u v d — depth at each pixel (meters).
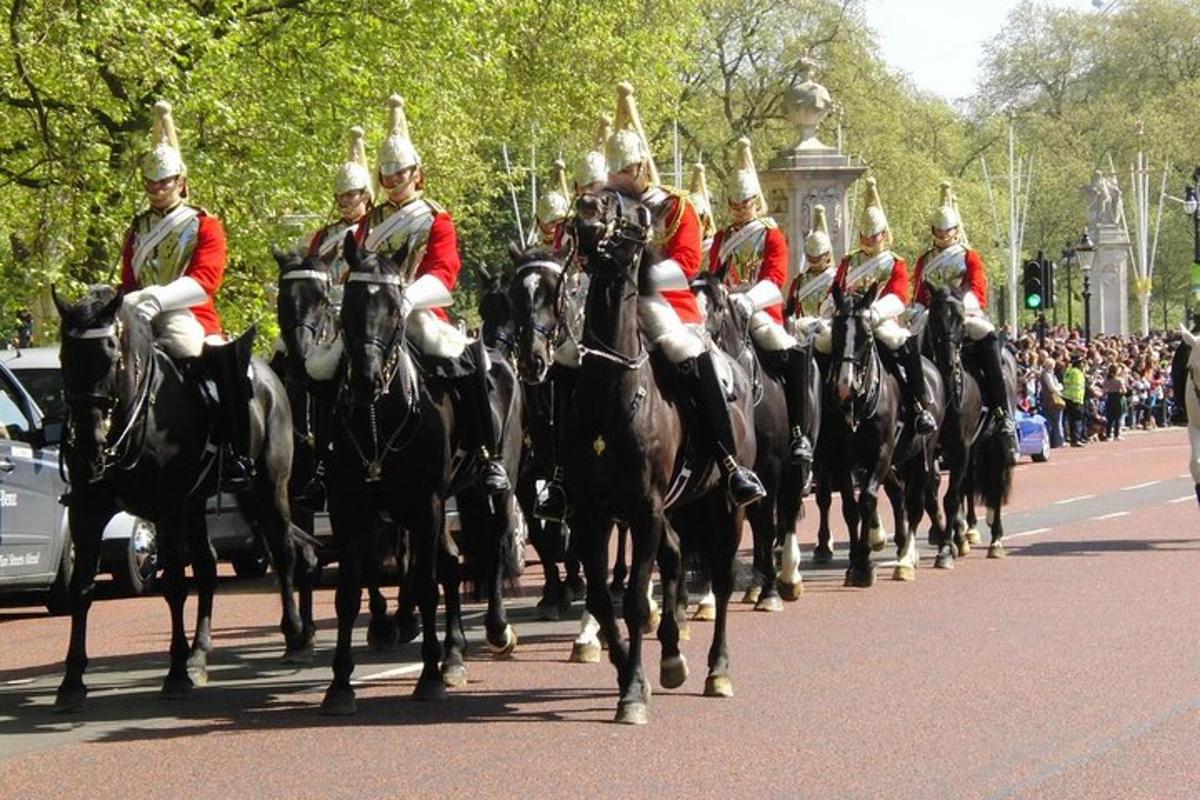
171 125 18.36
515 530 22.55
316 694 17.05
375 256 15.80
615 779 13.15
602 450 15.14
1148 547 28.89
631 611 15.27
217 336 18.33
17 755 14.42
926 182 91.12
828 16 86.38
